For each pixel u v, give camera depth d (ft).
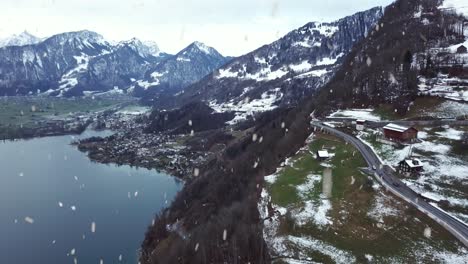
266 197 278.67
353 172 288.30
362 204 246.88
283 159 354.13
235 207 272.72
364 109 443.73
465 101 387.14
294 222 236.22
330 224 231.30
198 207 378.94
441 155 300.81
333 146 346.74
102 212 495.00
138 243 404.98
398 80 462.19
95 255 382.83
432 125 359.87
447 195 250.16
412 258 197.98
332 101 494.59
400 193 252.62
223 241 232.53
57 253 387.34
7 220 466.70
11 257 378.32
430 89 427.74
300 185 282.56
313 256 208.64
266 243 224.53
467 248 199.21
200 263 223.92
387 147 327.67
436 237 210.79
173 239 341.82
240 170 400.88
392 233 218.18
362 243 213.25
